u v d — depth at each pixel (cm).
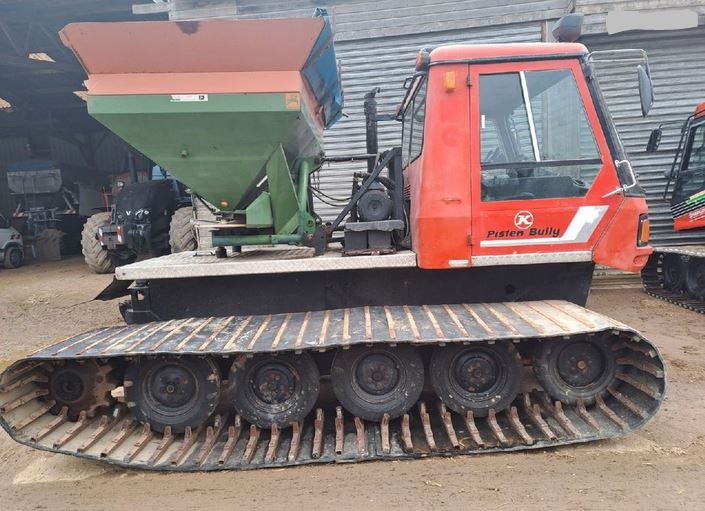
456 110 341
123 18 1240
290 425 340
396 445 333
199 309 373
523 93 343
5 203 2022
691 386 430
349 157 438
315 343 307
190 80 333
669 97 806
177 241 908
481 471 310
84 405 337
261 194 387
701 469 306
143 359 332
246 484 308
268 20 322
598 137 342
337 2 816
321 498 291
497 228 341
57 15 1211
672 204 766
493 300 372
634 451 327
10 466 344
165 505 291
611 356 339
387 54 820
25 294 934
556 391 339
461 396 339
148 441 338
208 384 334
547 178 343
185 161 366
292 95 336
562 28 363
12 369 307
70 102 1795
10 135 1962
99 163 2008
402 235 394
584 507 273
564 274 368
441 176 341
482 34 802
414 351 338
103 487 312
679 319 645
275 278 372
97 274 1110
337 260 347
